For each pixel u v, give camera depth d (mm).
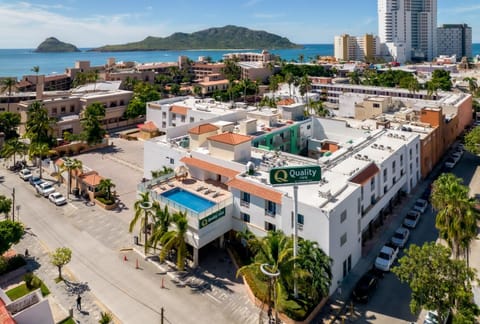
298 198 42938
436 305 31234
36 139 87625
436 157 84312
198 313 38125
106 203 62875
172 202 48094
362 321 37000
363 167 52438
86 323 36594
